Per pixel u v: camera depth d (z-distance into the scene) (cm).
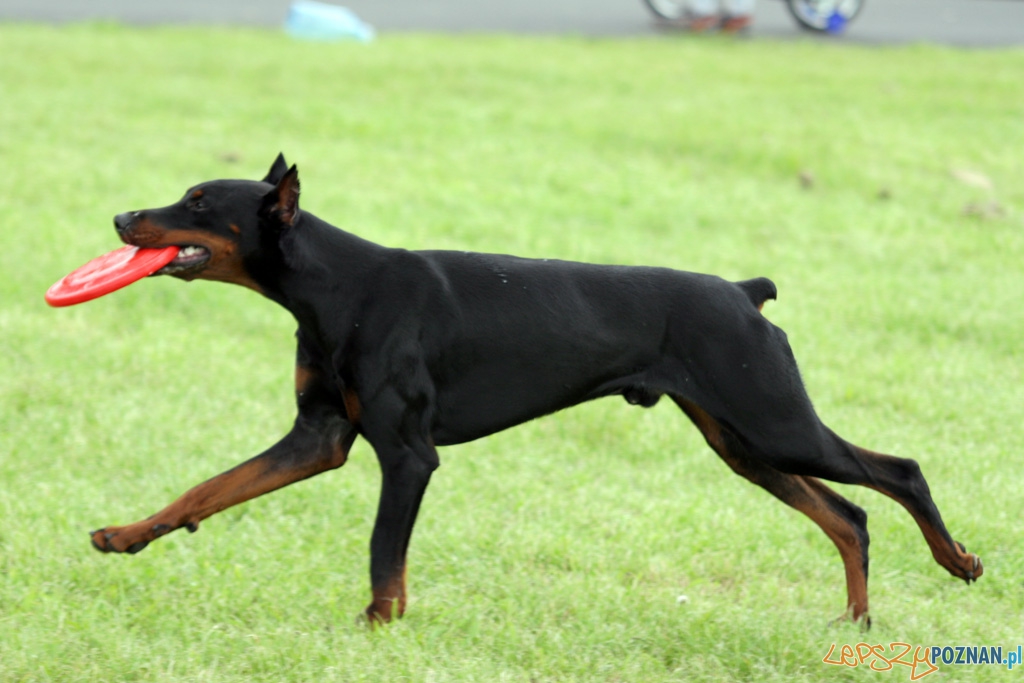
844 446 614
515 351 602
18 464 775
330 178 1453
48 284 1082
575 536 730
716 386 605
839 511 642
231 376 937
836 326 1099
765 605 652
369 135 1662
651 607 634
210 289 1110
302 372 605
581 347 607
